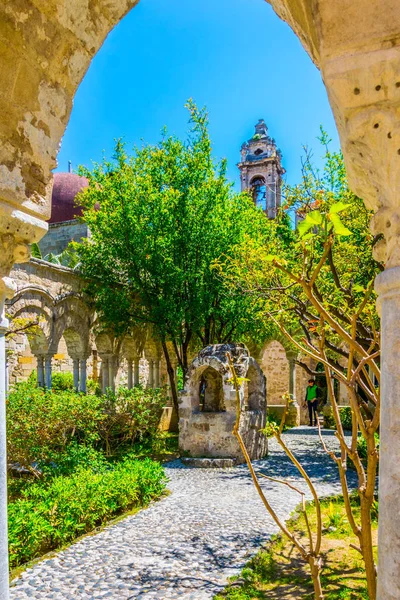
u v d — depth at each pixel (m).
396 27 1.28
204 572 4.56
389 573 1.26
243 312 12.30
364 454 9.82
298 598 3.92
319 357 2.66
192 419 10.36
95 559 4.87
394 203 1.36
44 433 7.86
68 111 2.74
